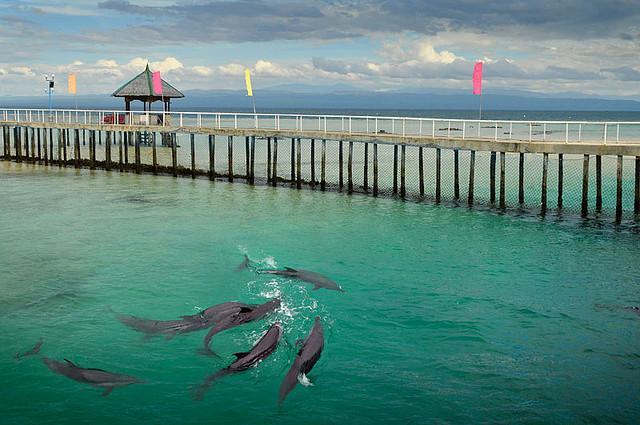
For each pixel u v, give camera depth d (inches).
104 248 776.9
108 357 454.6
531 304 575.8
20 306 563.2
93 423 368.8
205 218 974.4
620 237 852.6
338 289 609.6
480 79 1091.9
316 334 465.4
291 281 633.6
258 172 1644.9
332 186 1322.6
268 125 3934.5
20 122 1724.9
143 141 2310.5
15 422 367.9
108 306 565.3
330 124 4062.5
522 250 780.6
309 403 392.5
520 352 468.4
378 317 539.2
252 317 510.3
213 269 685.3
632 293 609.0
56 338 489.4
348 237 848.3
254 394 402.6
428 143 1119.6
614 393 403.2
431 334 502.9
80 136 2758.4
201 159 1967.3
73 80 1691.7
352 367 441.1
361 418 375.9
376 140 1181.1
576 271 686.5
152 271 677.9
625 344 482.6
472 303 578.6
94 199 1138.7
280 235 858.1
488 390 408.8
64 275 661.3
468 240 834.2
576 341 489.4
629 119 6240.2
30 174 1492.4
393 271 684.1
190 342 477.4
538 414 377.7
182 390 407.8
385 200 1149.1
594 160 1966.0
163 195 1194.0
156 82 1748.3
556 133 2704.2
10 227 891.4
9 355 456.4
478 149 1064.8
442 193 1291.8
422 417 376.5
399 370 437.7
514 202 1151.6
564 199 1219.2
